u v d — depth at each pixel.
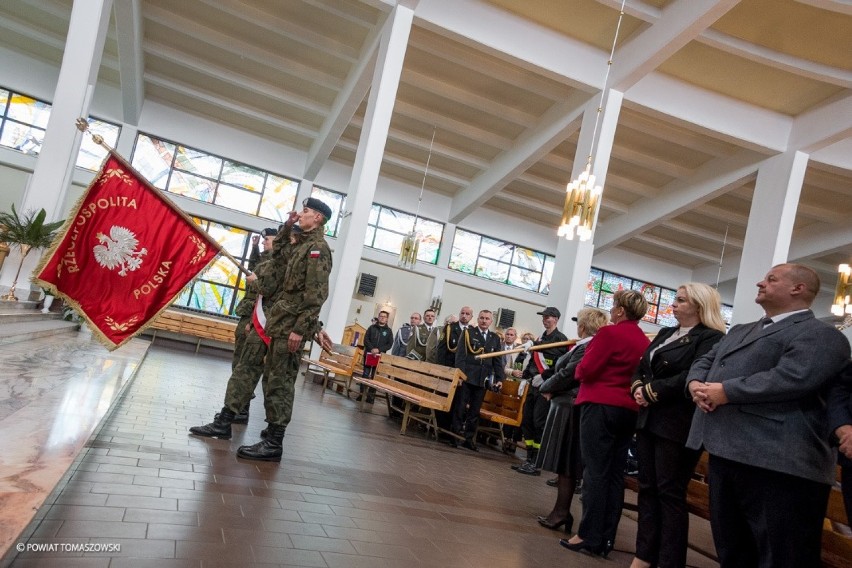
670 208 16.08
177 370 7.77
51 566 1.72
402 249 15.56
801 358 2.04
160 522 2.23
